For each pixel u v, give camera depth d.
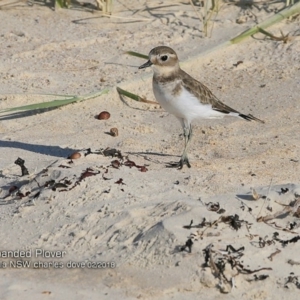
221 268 10.28
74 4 19.52
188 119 13.18
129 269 10.57
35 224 11.67
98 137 14.41
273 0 19.28
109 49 17.78
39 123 15.02
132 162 13.00
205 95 13.09
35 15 19.00
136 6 19.33
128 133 14.62
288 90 16.16
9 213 12.02
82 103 15.73
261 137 14.36
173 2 19.55
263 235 10.93
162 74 12.96
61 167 12.77
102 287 10.34
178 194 11.95
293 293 10.20
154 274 10.44
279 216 11.32
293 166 13.24
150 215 11.32
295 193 11.64
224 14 18.98
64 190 12.15
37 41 17.95
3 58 17.22
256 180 12.63
